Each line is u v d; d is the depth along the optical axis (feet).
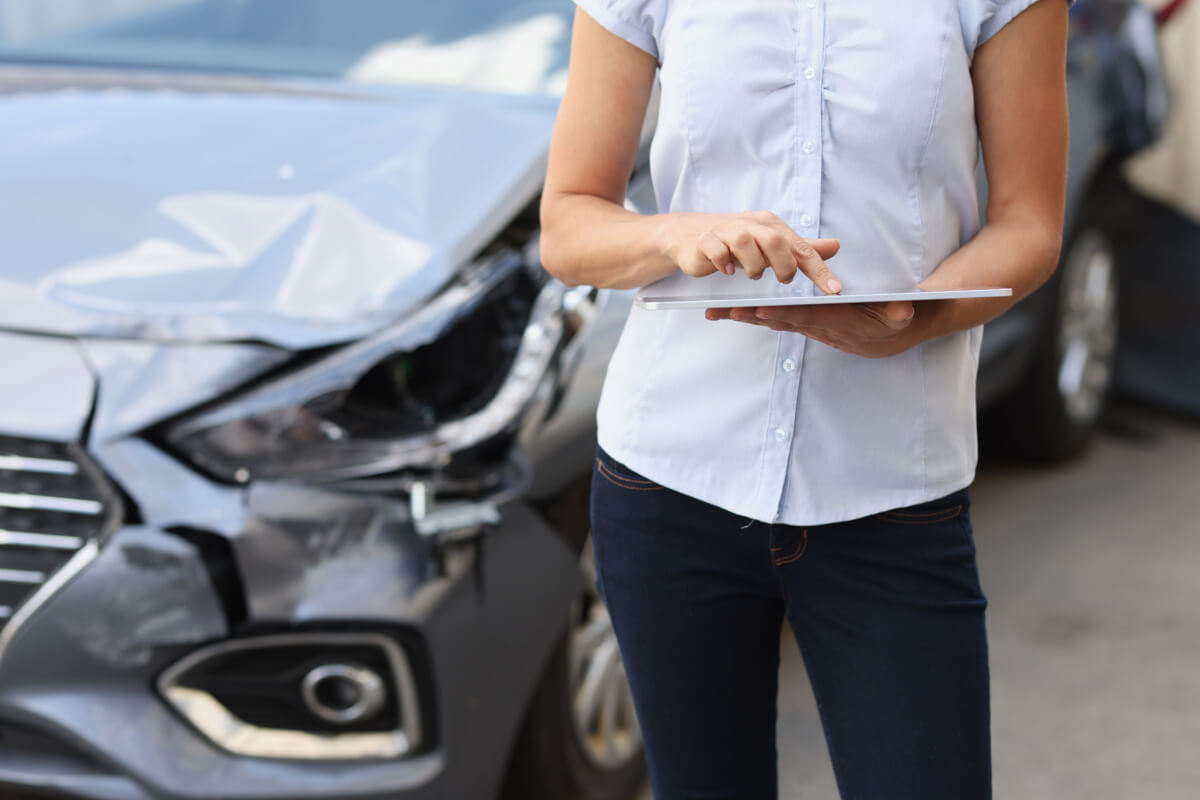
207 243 6.24
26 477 5.64
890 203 3.74
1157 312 15.85
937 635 3.87
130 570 5.53
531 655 6.11
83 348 5.79
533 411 6.05
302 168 6.75
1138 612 10.62
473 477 5.83
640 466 4.02
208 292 6.01
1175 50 17.71
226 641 5.53
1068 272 13.62
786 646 9.59
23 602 5.59
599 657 7.14
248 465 5.63
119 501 5.56
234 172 6.74
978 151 3.93
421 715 5.70
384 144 6.97
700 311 3.92
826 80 3.69
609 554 4.17
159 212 6.42
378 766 5.71
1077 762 8.37
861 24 3.67
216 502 5.57
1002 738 8.65
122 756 5.52
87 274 6.07
